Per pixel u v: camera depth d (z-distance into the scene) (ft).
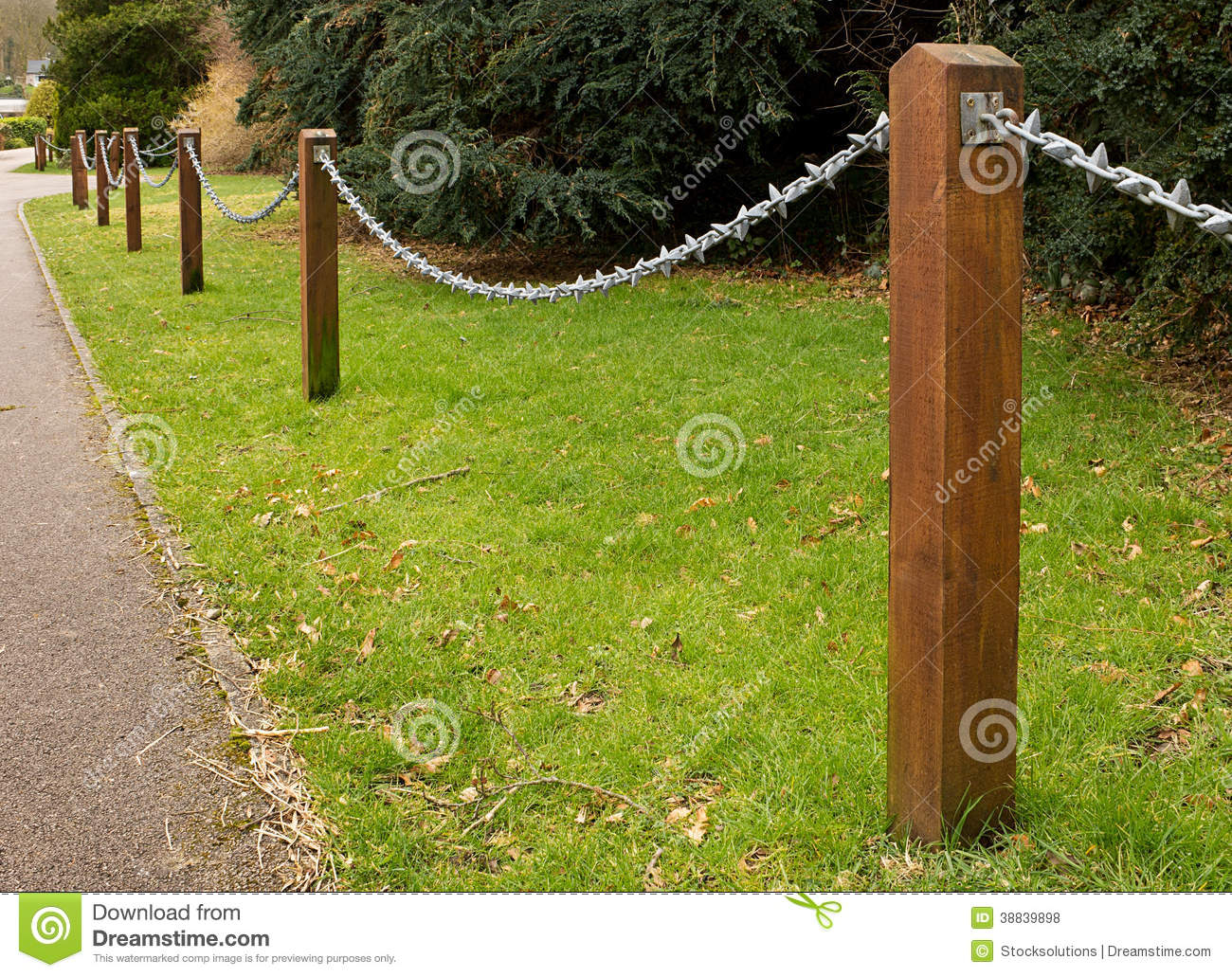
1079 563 13.79
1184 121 18.74
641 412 20.48
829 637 12.22
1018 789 9.18
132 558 14.96
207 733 10.78
